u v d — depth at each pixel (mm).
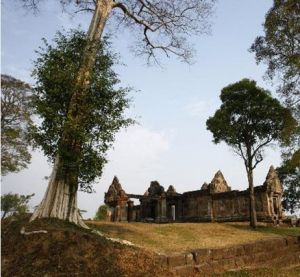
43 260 10531
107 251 11352
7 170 26406
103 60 14758
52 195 13398
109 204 33219
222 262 13992
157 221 31406
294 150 21406
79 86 13992
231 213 29375
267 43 21922
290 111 22703
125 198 32344
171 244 15062
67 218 13367
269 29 21328
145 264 11352
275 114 24906
